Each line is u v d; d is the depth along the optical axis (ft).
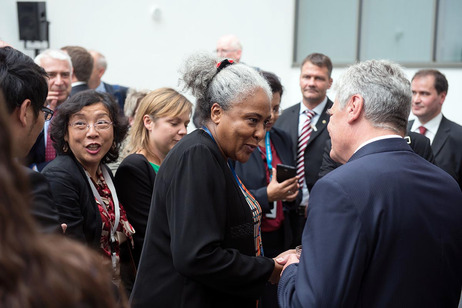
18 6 22.90
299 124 11.10
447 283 4.52
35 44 23.86
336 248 4.18
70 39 24.03
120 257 7.26
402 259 4.25
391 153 4.60
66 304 2.09
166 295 5.09
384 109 4.67
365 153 4.65
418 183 4.47
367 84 4.72
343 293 4.13
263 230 9.25
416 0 23.53
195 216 4.75
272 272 5.20
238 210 5.15
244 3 24.09
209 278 4.75
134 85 24.26
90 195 6.70
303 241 4.45
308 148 10.72
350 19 24.34
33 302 2.04
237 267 4.86
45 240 2.23
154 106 8.22
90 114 6.87
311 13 24.67
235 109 5.06
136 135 8.43
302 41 24.85
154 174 7.59
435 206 4.45
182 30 24.07
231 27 24.17
